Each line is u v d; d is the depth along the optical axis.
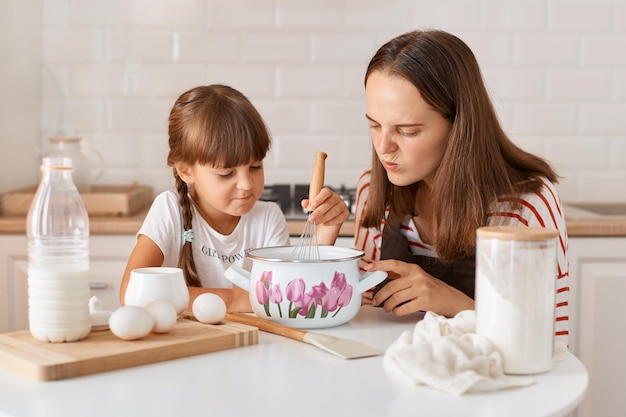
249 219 1.85
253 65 3.09
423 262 1.67
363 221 1.75
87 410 0.96
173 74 3.10
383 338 1.31
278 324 1.34
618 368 2.59
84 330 1.19
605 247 2.55
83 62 3.09
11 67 2.91
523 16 3.08
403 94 1.49
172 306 1.23
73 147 2.72
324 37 3.08
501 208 1.61
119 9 3.07
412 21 3.08
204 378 1.08
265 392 1.03
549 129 3.13
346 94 3.11
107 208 2.67
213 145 1.65
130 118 3.12
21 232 2.58
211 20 3.08
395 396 1.01
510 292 1.10
